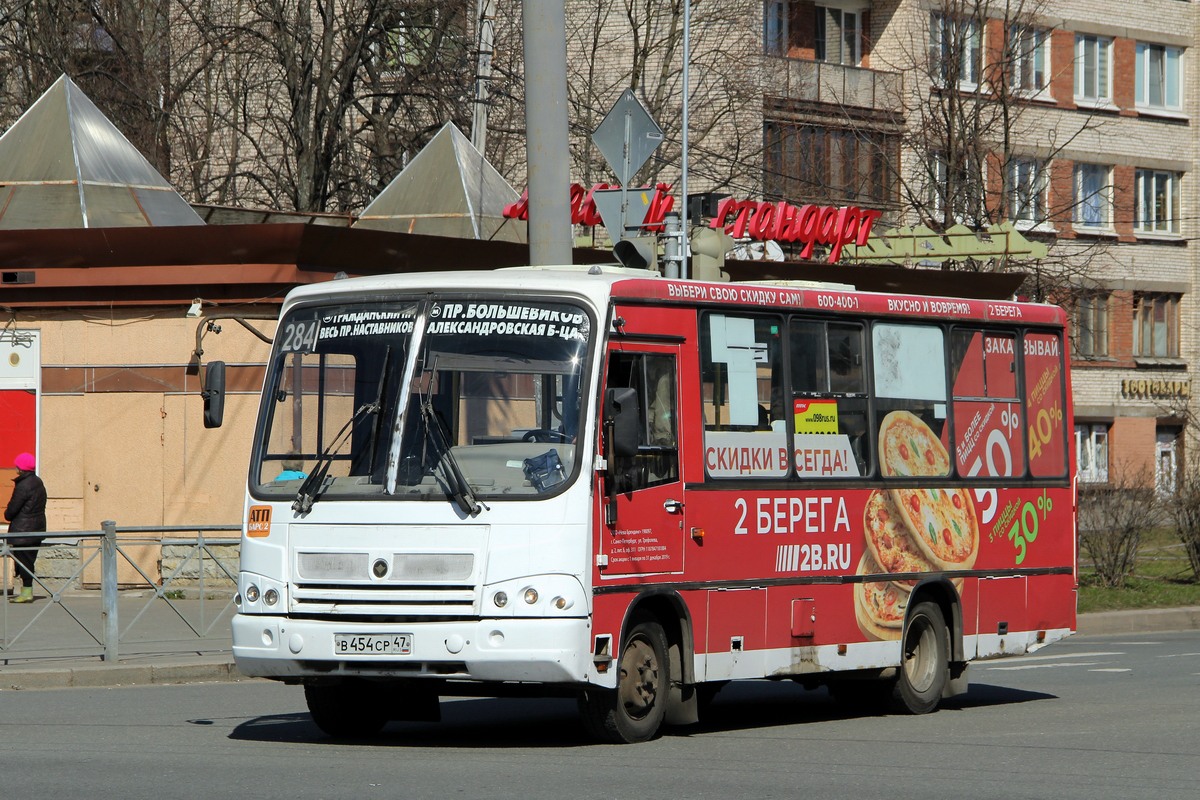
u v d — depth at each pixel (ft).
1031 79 236.02
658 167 190.90
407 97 160.66
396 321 55.57
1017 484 72.33
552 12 81.10
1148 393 259.19
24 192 112.27
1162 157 258.98
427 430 54.03
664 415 57.06
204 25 163.84
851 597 63.82
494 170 138.31
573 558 52.54
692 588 57.31
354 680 54.24
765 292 61.67
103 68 168.14
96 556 82.99
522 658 51.72
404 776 47.60
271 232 103.19
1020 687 79.05
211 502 106.83
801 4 219.82
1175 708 69.26
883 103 217.77
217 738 57.06
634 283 56.29
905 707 66.90
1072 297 200.13
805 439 62.69
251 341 106.32
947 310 69.77
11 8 165.89
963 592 69.26
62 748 53.72
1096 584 131.64
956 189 179.32
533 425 53.83
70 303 108.37
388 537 53.11
